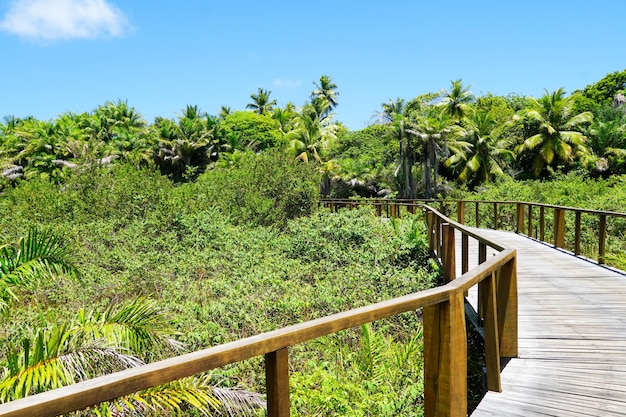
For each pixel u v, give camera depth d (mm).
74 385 1308
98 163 18531
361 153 46750
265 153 21188
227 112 63031
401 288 8914
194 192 19375
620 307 6066
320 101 67625
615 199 18547
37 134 47562
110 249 12688
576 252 10219
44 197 17266
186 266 10469
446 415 2697
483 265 3580
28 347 4062
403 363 5980
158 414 5047
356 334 6980
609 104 42781
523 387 3760
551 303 6305
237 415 5199
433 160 40219
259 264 10758
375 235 13008
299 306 7773
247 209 17547
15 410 1160
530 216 13797
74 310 8297
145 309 5297
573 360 4297
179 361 1509
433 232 10703
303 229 13539
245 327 7434
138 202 16359
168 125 49406
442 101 43812
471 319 5852
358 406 4828
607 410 3332
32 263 5805
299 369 6309
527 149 38344
